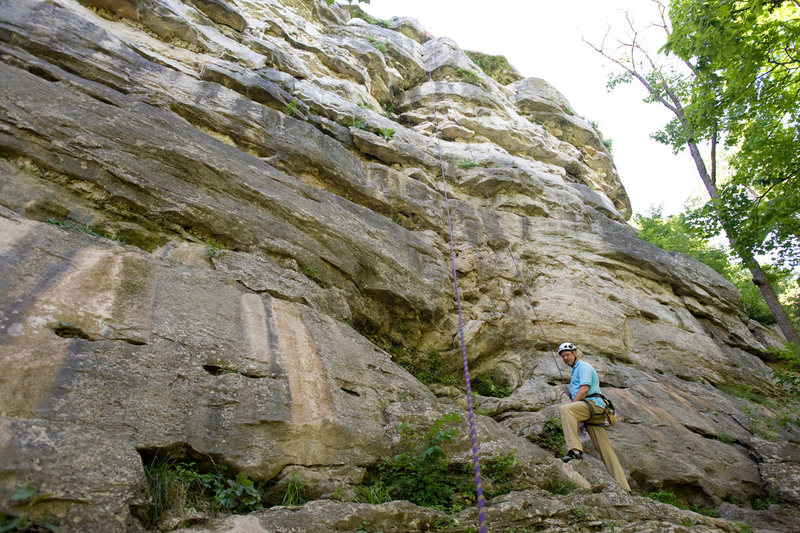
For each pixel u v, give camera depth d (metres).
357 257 8.58
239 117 9.14
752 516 7.23
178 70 9.45
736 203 12.89
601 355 10.78
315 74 13.34
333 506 4.42
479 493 3.95
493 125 15.30
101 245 5.72
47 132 6.41
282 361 5.70
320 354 6.20
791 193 12.18
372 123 11.92
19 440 3.47
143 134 7.27
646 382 10.32
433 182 11.88
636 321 11.89
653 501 6.11
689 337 12.34
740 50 11.05
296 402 5.34
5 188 5.83
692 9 10.63
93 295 5.05
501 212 12.47
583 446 7.79
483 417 6.70
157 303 5.45
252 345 5.69
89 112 6.97
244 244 7.36
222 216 7.32
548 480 6.20
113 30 9.35
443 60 17.30
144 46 9.48
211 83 9.38
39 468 3.40
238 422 4.86
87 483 3.51
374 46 15.97
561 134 18.52
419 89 16.22
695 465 8.30
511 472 6.07
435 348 9.42
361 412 5.86
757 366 12.91
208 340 5.43
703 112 12.70
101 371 4.45
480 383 9.84
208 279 6.21
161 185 7.04
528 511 5.19
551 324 10.84
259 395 5.17
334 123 11.20
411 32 19.12
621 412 8.95
